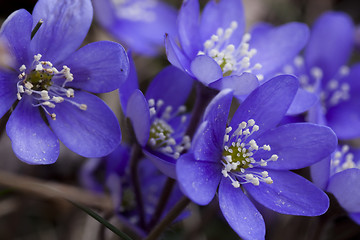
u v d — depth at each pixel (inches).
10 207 7.1
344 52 7.5
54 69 5.3
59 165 7.6
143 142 5.5
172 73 6.0
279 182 5.4
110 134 5.3
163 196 6.0
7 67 5.2
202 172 5.3
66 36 5.4
